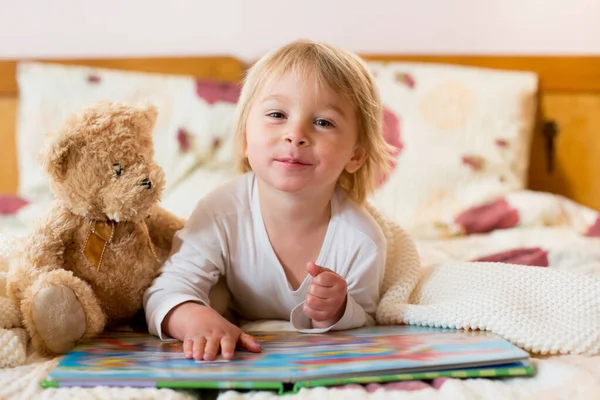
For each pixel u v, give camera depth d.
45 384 0.68
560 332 0.84
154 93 1.91
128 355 0.77
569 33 2.08
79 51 2.12
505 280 0.95
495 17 2.08
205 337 0.79
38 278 0.83
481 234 1.61
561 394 0.67
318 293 0.88
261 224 1.01
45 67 1.95
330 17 2.11
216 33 2.12
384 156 1.08
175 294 0.89
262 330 0.96
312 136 0.93
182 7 2.11
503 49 2.09
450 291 1.00
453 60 2.07
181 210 1.60
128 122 0.88
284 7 2.11
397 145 1.85
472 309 0.89
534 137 2.07
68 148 0.84
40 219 0.87
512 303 0.89
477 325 0.88
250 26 2.12
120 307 0.93
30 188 1.87
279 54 0.98
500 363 0.73
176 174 1.81
